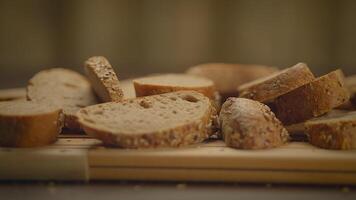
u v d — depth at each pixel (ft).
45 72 2.28
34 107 1.78
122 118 1.73
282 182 1.60
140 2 3.24
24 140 1.68
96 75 1.90
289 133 1.85
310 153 1.62
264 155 1.60
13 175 1.63
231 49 3.32
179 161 1.60
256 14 3.24
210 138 1.79
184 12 3.26
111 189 1.56
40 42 3.28
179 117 1.73
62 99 2.06
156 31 3.30
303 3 3.21
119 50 3.33
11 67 3.31
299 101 1.87
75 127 1.88
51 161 1.62
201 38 3.31
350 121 1.66
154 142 1.65
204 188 1.57
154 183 1.61
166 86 1.95
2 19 3.22
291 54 3.30
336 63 3.29
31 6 3.22
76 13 3.25
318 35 3.25
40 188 1.58
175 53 3.34
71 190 1.56
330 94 1.85
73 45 3.30
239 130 1.66
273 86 1.90
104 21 3.26
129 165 1.61
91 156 1.61
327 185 1.59
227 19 3.26
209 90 2.02
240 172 1.60
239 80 2.38
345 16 3.20
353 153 1.62
